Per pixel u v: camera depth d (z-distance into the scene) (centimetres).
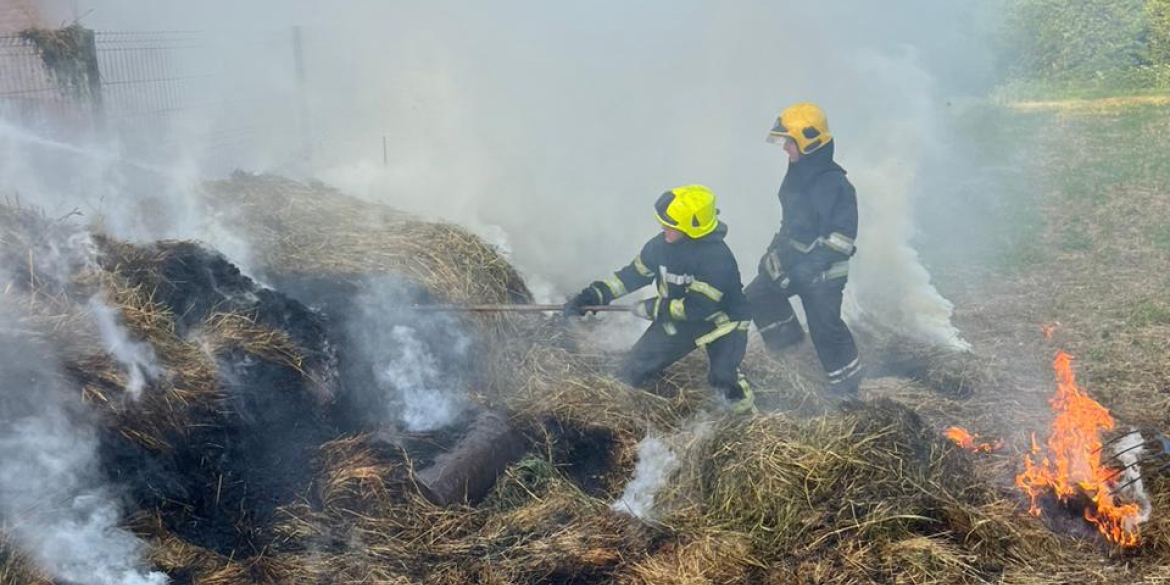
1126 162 1241
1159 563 378
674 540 395
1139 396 539
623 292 500
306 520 383
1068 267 815
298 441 413
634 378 507
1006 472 450
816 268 527
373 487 400
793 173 539
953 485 416
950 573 366
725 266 473
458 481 412
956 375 579
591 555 381
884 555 376
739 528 398
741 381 489
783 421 450
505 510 417
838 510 396
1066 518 414
